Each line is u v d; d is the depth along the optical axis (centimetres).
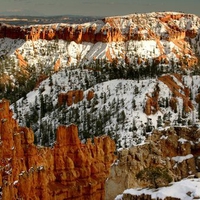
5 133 14025
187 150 10175
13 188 11750
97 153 15112
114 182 9538
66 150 14738
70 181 14150
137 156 9706
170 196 6712
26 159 13862
